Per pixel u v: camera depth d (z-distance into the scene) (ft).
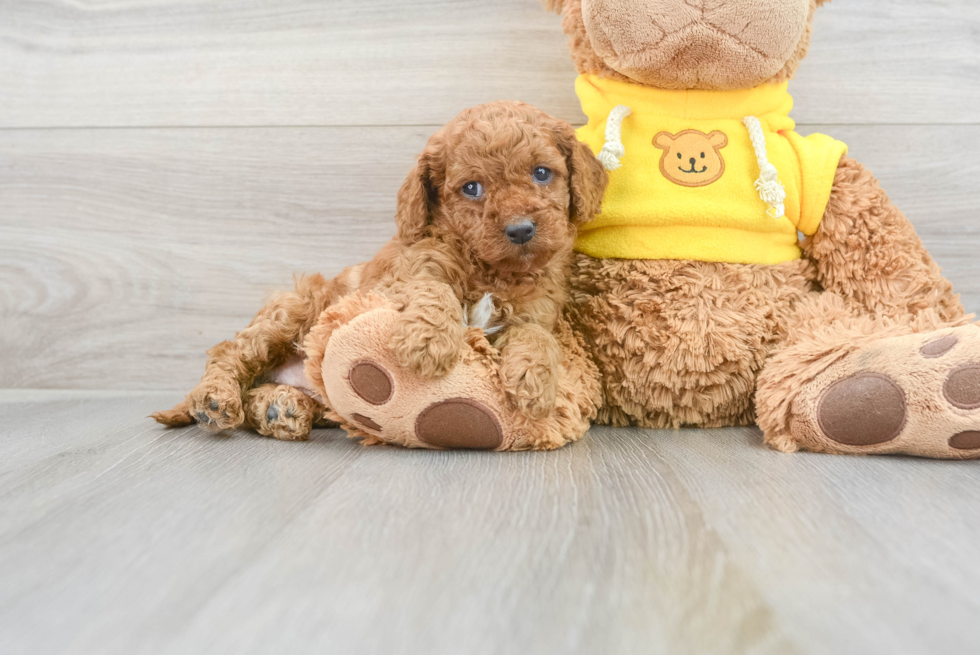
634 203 1.91
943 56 2.18
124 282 2.36
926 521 1.36
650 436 1.85
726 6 1.77
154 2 2.29
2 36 2.32
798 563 1.25
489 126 1.73
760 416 1.75
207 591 1.20
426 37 2.25
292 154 2.30
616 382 1.93
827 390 1.65
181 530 1.36
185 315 2.36
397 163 2.28
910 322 1.76
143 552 1.30
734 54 1.82
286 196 2.31
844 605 1.17
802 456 1.66
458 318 1.67
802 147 1.92
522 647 1.07
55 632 1.13
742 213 1.89
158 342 2.37
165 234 2.34
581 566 1.25
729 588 1.20
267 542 1.32
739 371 1.86
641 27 1.80
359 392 1.67
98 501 1.46
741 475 1.55
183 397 2.31
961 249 2.20
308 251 2.32
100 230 2.35
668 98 1.93
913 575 1.22
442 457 1.68
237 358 1.90
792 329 1.84
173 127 2.31
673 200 1.89
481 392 1.66
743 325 1.85
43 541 1.33
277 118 2.30
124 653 1.07
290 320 1.91
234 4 2.28
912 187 2.20
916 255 1.89
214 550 1.30
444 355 1.62
